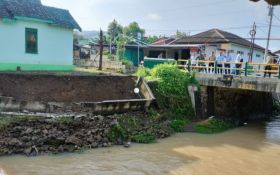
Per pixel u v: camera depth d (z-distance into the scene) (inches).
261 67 1038.4
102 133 644.1
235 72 912.9
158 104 845.8
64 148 573.0
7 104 619.2
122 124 701.9
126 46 1551.4
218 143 704.4
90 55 1738.4
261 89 778.8
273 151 660.7
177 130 792.3
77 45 1937.7
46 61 933.2
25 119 595.8
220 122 871.7
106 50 1934.1
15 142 540.7
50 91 739.4
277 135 815.1
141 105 798.5
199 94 922.1
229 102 982.4
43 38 919.0
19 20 855.7
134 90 877.2
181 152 618.8
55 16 945.5
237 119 959.6
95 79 832.3
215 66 912.3
